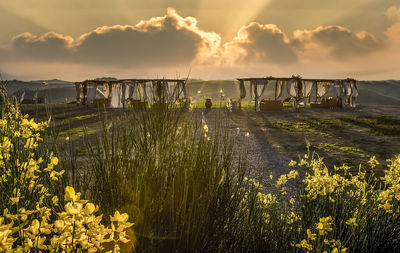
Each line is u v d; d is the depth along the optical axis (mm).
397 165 2109
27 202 1224
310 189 2223
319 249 1344
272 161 7211
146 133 1584
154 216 1446
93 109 22172
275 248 1901
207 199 1593
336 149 9328
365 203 2055
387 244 2090
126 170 1517
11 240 655
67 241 728
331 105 26391
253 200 2057
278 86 24984
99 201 1555
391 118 18031
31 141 1268
